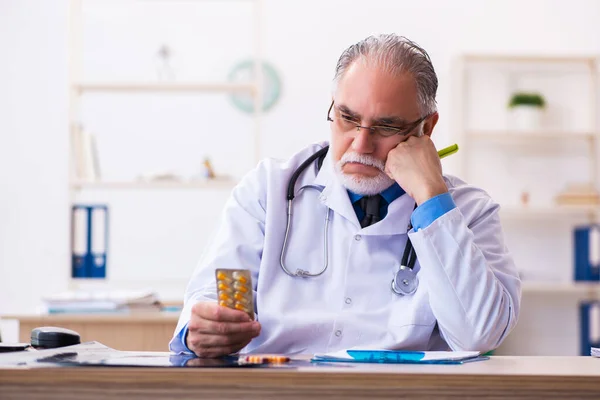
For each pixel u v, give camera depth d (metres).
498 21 5.40
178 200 5.23
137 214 5.21
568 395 1.20
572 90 5.43
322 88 5.32
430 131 1.89
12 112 5.27
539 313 5.39
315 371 1.19
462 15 5.39
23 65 5.28
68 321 3.20
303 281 1.83
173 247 5.22
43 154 5.27
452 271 1.67
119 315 3.21
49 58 5.29
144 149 5.23
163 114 5.24
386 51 1.77
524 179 5.41
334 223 1.88
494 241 1.88
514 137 5.38
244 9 5.30
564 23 5.42
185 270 5.21
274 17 5.32
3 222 5.25
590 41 5.43
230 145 5.27
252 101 5.27
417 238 1.68
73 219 4.29
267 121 5.30
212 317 1.46
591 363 1.44
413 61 1.78
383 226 1.84
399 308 1.80
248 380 1.18
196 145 5.25
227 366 1.26
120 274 5.19
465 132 5.16
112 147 5.22
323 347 1.77
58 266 5.24
